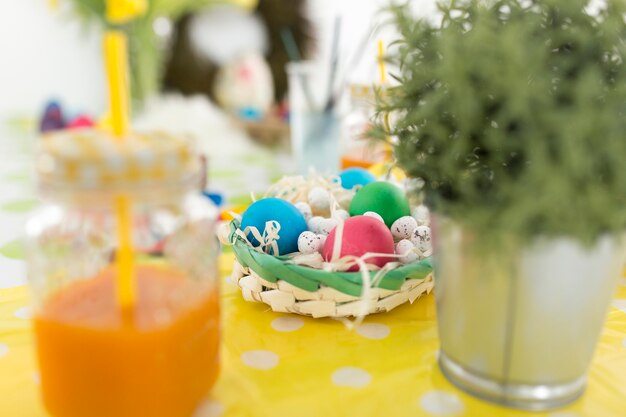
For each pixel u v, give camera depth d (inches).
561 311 14.0
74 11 70.0
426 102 13.5
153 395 13.7
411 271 18.2
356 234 18.6
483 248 13.4
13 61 74.2
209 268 15.2
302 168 36.0
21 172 39.3
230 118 62.1
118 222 13.5
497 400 15.1
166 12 64.6
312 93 34.9
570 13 13.0
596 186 12.5
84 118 41.0
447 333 15.7
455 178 13.6
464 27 13.8
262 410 15.0
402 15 14.3
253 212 20.3
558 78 12.6
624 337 17.9
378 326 18.6
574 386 15.1
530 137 12.4
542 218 12.9
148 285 14.5
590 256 13.6
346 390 15.7
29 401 15.2
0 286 21.1
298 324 18.7
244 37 68.2
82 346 13.5
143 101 62.6
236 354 17.1
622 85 12.5
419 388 15.7
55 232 14.1
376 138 15.2
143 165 12.7
